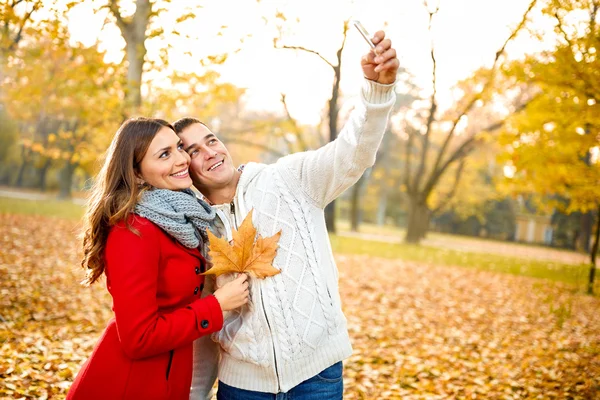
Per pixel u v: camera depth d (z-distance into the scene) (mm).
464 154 20578
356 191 29328
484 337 5969
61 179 26406
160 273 1895
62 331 4957
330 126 18375
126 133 1942
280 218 1993
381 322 6410
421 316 6895
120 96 8508
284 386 1942
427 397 3959
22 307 5664
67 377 3711
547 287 9625
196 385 2236
